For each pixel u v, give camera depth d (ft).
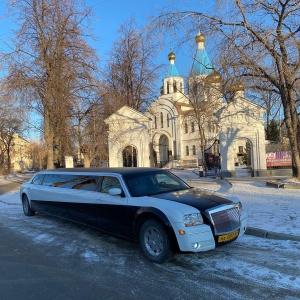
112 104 76.69
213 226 17.22
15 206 42.11
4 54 60.49
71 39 64.64
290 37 46.52
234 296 13.58
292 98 52.49
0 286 15.37
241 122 79.56
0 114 113.91
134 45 103.24
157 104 120.98
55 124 69.62
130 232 19.90
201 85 72.54
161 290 14.44
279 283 14.67
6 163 220.84
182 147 196.34
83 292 14.47
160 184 22.09
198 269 16.74
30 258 19.72
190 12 48.75
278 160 79.30
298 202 33.27
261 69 49.85
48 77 63.67
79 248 21.47
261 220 25.14
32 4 62.44
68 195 25.85
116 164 83.46
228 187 51.72
